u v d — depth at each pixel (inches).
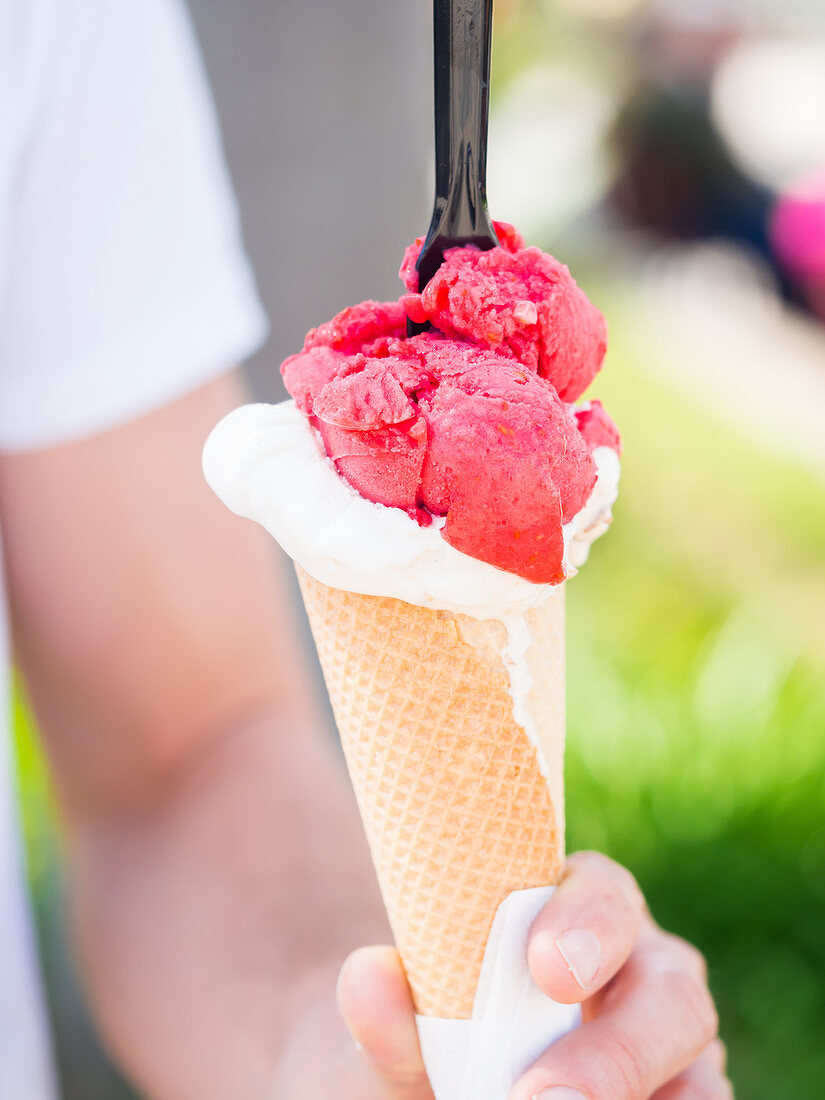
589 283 103.7
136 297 26.9
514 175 116.6
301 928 24.9
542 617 21.1
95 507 27.1
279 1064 23.6
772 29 118.8
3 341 26.5
